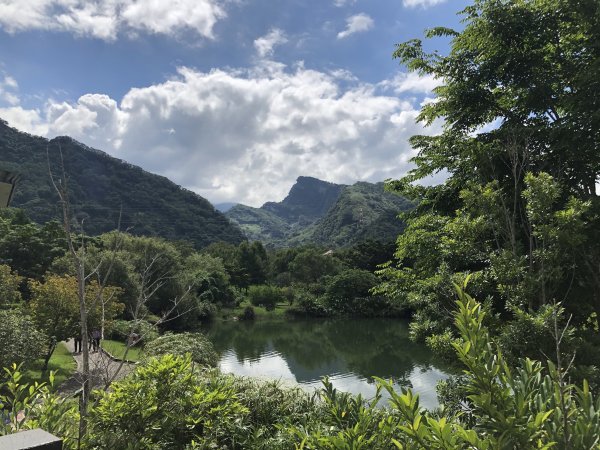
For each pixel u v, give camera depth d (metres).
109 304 17.95
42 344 13.29
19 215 42.78
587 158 7.85
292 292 65.44
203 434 4.64
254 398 5.61
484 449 2.16
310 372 26.14
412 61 9.82
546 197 5.92
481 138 9.03
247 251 81.06
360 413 3.07
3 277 20.97
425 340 7.47
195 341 10.91
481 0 8.90
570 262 6.64
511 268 5.80
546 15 8.30
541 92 8.36
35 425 3.81
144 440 4.07
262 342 39.28
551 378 2.94
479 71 9.16
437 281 6.65
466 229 6.54
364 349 34.91
